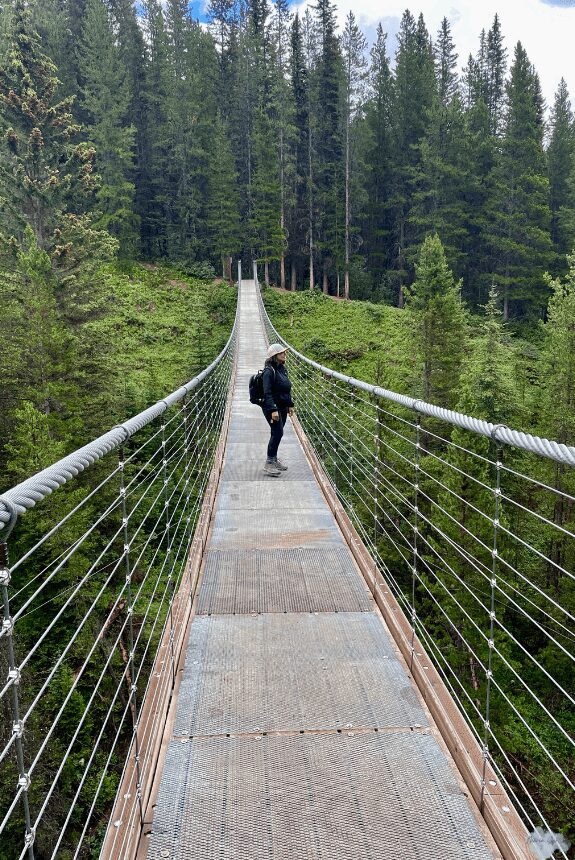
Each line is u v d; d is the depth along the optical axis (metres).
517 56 44.38
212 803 2.54
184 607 4.21
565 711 12.00
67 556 1.75
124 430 2.56
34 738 9.45
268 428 11.23
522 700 12.10
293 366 14.71
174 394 4.33
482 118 49.38
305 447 9.28
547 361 17.19
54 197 23.08
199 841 2.35
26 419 12.68
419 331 21.86
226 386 14.20
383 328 34.38
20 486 1.53
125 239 44.69
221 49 61.62
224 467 8.35
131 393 19.91
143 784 2.56
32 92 21.92
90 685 11.24
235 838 2.37
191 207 50.59
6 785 8.45
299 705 3.22
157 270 45.19
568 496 1.69
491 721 11.47
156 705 3.11
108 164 44.53
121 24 53.28
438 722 3.05
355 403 16.62
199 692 3.34
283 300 41.12
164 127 50.62
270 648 3.82
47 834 8.87
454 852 2.29
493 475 13.76
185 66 55.00
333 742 2.93
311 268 48.16
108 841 2.27
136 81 52.22
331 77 50.56
